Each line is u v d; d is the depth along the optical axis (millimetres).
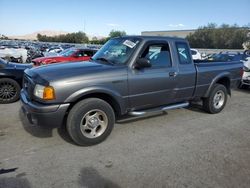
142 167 3406
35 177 3117
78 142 3896
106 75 3945
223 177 3205
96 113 3967
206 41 54469
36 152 3768
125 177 3164
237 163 3570
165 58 4734
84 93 3746
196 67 5230
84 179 3104
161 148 4000
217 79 5688
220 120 5496
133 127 4891
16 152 3754
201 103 6387
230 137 4535
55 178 3109
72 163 3473
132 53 4297
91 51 13211
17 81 6707
